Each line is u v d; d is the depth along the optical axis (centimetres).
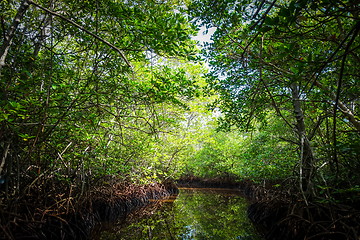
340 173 521
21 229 487
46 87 437
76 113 435
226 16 494
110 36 530
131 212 1121
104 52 489
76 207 693
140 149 941
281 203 763
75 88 506
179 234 747
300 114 684
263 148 1066
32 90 421
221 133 2209
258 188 1418
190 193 2102
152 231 783
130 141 961
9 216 452
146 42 438
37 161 554
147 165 1337
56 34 479
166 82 539
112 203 994
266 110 832
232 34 571
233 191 2347
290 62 311
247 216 1034
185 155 1925
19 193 503
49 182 642
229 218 994
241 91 746
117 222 920
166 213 1110
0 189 488
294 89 650
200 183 3088
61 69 516
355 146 237
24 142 481
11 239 433
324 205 567
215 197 1781
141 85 551
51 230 586
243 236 723
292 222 604
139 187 1379
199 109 1462
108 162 888
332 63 407
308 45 504
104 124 770
